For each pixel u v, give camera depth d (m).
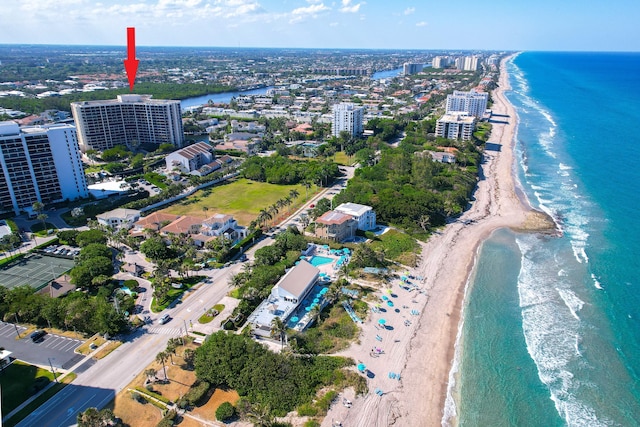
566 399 95.88
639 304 127.94
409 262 151.88
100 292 128.50
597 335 115.38
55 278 141.00
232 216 183.88
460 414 92.06
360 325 118.12
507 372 103.44
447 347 111.25
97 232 162.62
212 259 153.25
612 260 152.88
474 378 101.56
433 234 174.75
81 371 99.69
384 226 181.38
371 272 144.25
